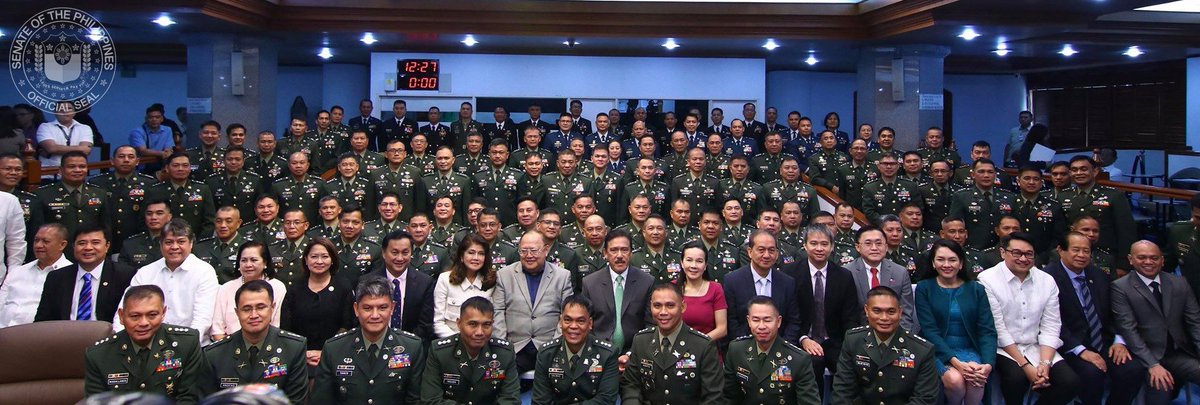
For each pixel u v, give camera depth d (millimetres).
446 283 4992
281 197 7137
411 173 7578
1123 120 12633
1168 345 4703
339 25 8891
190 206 6633
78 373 3766
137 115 12359
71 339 3758
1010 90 13625
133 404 1323
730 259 5672
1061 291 4758
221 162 7844
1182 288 4684
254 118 9219
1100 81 12844
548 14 8938
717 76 10914
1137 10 9672
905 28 8625
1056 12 8164
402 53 10617
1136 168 10211
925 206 7469
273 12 8773
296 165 7180
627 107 10883
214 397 1352
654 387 4176
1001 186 8320
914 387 4078
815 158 8875
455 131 9867
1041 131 11367
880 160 7508
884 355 4102
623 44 9844
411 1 8852
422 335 4922
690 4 8961
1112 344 4711
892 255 5820
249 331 3811
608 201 7504
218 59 9109
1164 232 7859
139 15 7891
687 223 6316
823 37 9281
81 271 4684
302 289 4707
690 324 4758
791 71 12414
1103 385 4504
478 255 4910
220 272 5527
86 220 6008
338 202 6551
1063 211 6578
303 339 3965
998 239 6703
